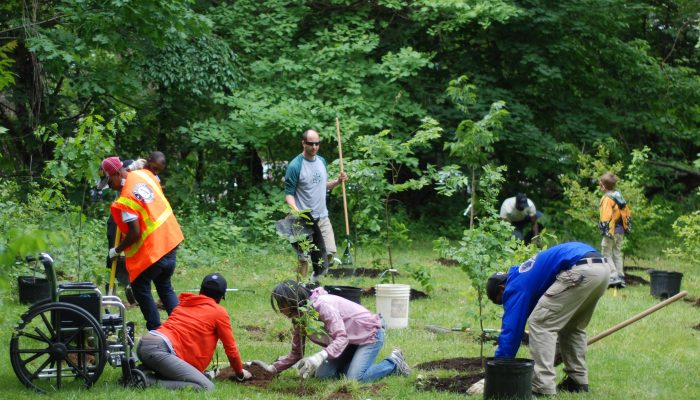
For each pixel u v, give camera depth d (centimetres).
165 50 1600
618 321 948
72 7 1532
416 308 1002
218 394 593
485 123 905
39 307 593
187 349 621
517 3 1817
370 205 1054
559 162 1812
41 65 1584
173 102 1772
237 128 1659
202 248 1406
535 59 1797
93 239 1064
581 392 627
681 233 1266
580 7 1831
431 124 1059
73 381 629
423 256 1521
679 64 2241
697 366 745
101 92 1562
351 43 1781
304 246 711
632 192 1378
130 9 1441
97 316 610
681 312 1021
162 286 718
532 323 600
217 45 1658
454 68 1902
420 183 1050
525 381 557
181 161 1909
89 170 830
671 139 2181
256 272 1269
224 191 1812
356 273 1261
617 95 2014
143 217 687
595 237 1717
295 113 1611
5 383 618
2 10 1599
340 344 624
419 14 1748
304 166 1023
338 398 595
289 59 1756
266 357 738
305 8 1794
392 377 655
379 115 1662
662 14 2245
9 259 310
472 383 636
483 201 746
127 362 610
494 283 636
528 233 1476
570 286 584
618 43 1944
